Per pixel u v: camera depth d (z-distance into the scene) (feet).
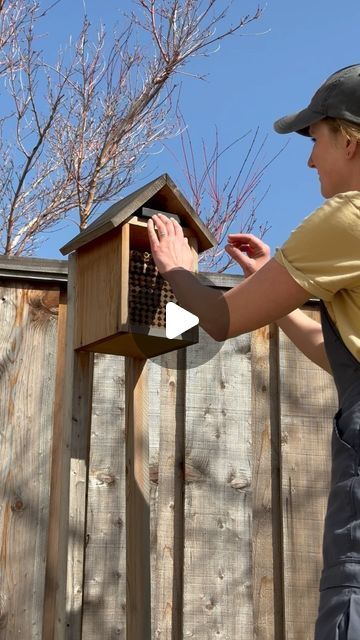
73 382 7.38
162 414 9.59
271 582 9.40
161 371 9.70
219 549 9.32
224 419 9.72
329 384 10.05
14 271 9.50
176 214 7.40
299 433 9.80
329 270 4.42
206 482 9.48
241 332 4.82
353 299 4.46
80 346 7.35
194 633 9.02
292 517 9.53
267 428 9.84
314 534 9.53
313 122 4.90
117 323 6.88
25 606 8.77
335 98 4.77
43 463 9.20
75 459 7.24
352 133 4.71
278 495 9.66
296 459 9.71
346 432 4.20
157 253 5.76
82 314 7.41
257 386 9.95
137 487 7.22
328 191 4.92
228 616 9.16
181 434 9.59
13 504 9.00
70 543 7.06
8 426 9.19
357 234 4.39
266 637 9.23
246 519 9.48
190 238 7.43
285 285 4.58
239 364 9.95
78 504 7.16
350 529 3.98
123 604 9.04
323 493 9.69
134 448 7.31
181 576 9.16
